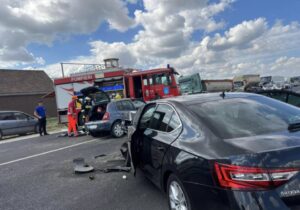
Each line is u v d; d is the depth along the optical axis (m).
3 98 35.38
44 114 16.70
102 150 9.31
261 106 3.88
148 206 4.49
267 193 2.54
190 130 3.65
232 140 3.11
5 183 6.55
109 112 11.88
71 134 14.00
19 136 18.72
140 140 5.07
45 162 8.41
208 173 2.95
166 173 3.96
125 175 6.17
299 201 2.54
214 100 4.09
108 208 4.59
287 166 2.57
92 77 19.11
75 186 5.82
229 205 2.70
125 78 18.38
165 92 17.97
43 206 4.95
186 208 3.39
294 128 3.28
